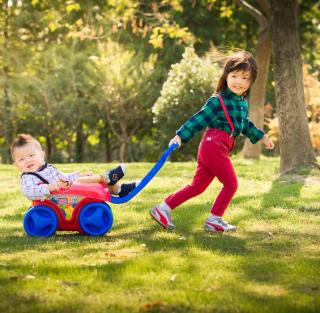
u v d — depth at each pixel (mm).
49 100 21703
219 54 5512
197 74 16766
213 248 4270
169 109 16969
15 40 24109
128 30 22219
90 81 21328
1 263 3816
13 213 6191
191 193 5113
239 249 4258
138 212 6051
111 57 21078
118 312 2848
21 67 23375
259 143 15406
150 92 21438
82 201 4848
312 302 2988
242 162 13188
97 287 3256
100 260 3912
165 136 17234
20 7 23531
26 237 4789
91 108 22281
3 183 9266
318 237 4742
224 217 5672
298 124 10125
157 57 22781
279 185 8422
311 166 10062
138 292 3172
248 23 20344
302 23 19234
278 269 3645
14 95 22312
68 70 21844
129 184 5102
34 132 23188
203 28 21828
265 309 2875
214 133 5012
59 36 23719
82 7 22016
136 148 25312
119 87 21125
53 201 4848
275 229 5102
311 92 19062
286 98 10148
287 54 10117
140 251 4199
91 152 26406
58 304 2961
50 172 4887
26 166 4836
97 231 4871
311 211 6094
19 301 3012
